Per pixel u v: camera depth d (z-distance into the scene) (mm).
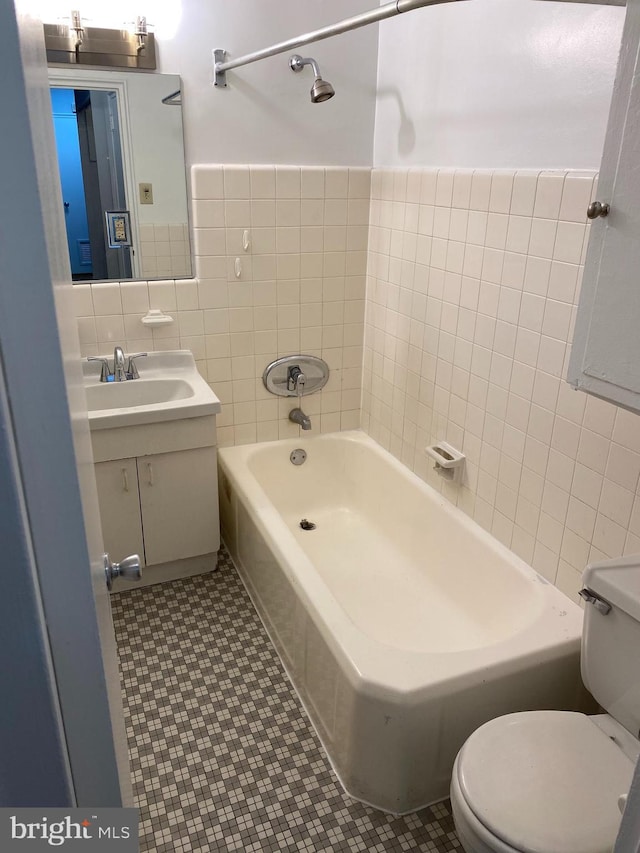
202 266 2670
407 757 1685
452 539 2432
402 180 2564
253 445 3020
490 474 2262
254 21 2449
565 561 1956
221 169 2564
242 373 2904
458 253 2277
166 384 2652
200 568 2771
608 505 1767
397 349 2781
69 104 2311
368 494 3041
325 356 3039
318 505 3143
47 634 534
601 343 1226
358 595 2516
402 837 1690
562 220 1802
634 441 1657
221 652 2322
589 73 1680
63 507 503
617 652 1518
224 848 1651
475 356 2260
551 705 1838
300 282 2855
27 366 456
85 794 616
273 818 1730
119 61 2314
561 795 1357
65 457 490
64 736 577
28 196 422
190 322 2736
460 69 2166
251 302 2805
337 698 1786
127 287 2588
